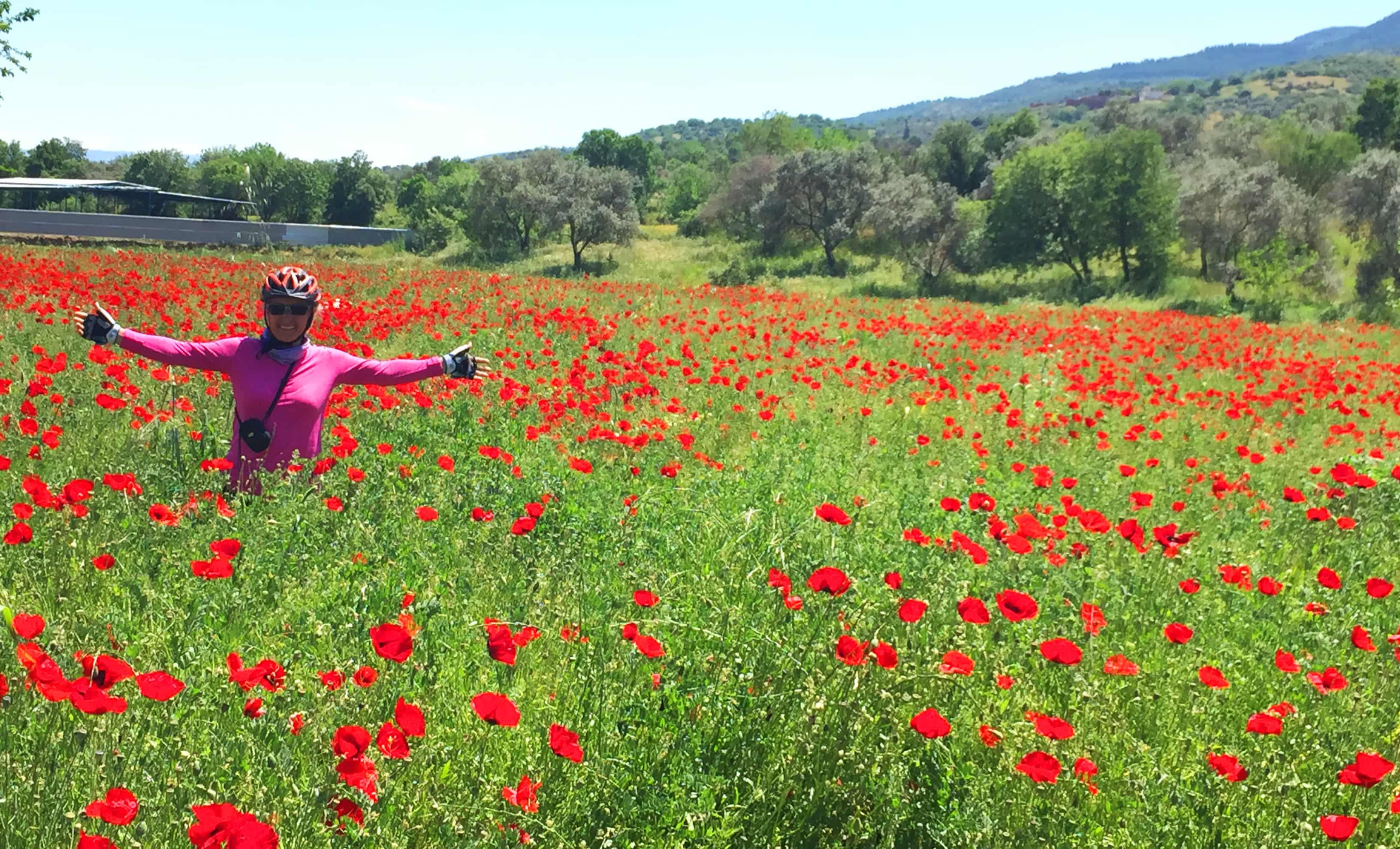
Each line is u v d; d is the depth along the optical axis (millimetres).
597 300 21375
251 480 5594
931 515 6258
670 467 6188
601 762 3047
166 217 57719
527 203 52844
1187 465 8320
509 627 3842
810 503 6383
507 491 6012
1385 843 3285
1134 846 3176
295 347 5820
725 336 15805
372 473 5863
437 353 12352
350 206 87750
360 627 3738
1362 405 13281
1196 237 40438
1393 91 85375
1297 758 3643
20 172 106188
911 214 45500
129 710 2814
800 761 3100
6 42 29734
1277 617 5328
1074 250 44000
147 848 2424
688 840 2898
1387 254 34844
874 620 3855
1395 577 6496
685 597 4516
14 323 11359
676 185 101188
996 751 3416
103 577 4277
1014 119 98875
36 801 2490
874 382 11672
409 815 2662
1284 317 32438
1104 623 4586
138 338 5527
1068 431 10117
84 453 6219
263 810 2500
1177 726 3998
